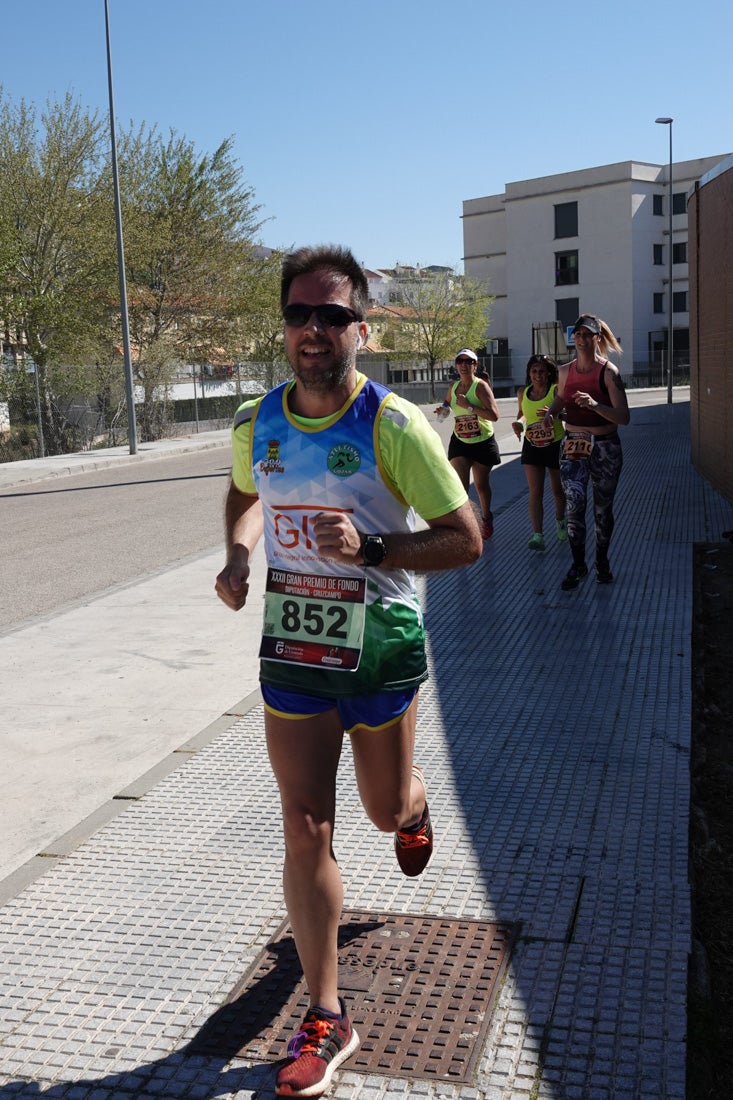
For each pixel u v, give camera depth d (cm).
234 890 323
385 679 242
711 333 1109
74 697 528
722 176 1006
